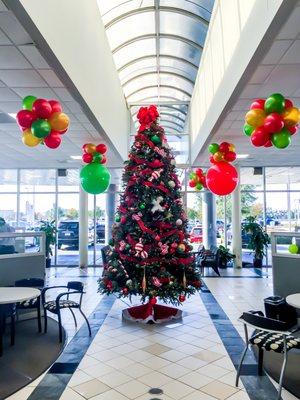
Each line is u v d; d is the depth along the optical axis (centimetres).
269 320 286
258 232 1044
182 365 349
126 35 774
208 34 690
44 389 299
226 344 407
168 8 690
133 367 344
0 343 379
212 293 686
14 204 1149
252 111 377
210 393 291
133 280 482
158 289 476
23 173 1151
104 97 661
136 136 520
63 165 1068
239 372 308
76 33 441
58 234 1137
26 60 383
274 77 432
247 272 960
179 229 506
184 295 495
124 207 515
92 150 611
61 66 378
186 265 498
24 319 520
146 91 1061
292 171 1131
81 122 601
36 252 562
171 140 1133
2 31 318
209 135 692
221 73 555
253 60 377
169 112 1132
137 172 501
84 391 295
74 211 1141
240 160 998
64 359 365
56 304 430
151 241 489
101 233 1116
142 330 460
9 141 752
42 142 412
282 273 505
